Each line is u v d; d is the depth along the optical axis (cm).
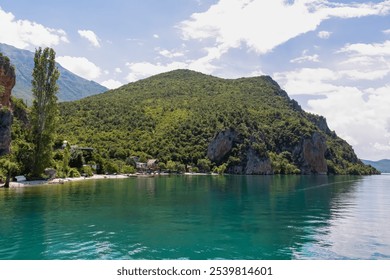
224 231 2622
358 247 2217
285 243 2291
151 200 4556
